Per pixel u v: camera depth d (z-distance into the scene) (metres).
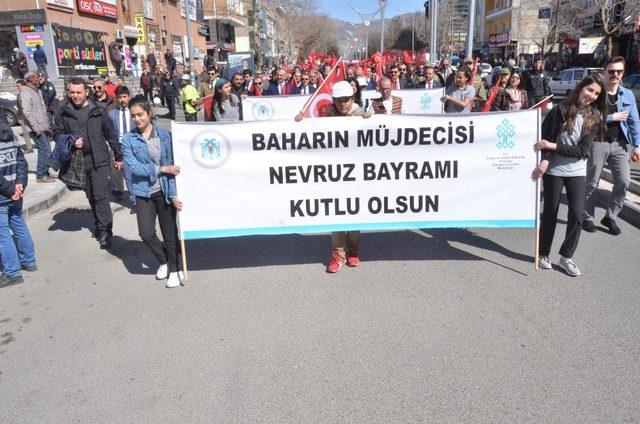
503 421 3.05
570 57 38.44
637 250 5.82
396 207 5.31
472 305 4.52
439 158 5.21
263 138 5.09
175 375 3.60
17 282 5.39
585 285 4.89
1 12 25.09
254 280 5.22
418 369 3.58
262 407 3.23
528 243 6.09
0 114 5.19
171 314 4.54
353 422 3.07
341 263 5.37
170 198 5.00
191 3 48.44
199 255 6.01
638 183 8.26
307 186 5.22
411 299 4.66
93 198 6.53
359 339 4.00
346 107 5.15
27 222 7.80
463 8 58.78
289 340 4.02
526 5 51.38
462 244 6.09
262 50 66.56
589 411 3.12
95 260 6.04
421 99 9.87
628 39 30.53
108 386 3.51
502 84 8.69
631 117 6.06
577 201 4.97
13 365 3.82
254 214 5.24
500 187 5.25
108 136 6.29
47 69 25.61
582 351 3.75
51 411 3.27
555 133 5.00
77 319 4.52
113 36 32.28
